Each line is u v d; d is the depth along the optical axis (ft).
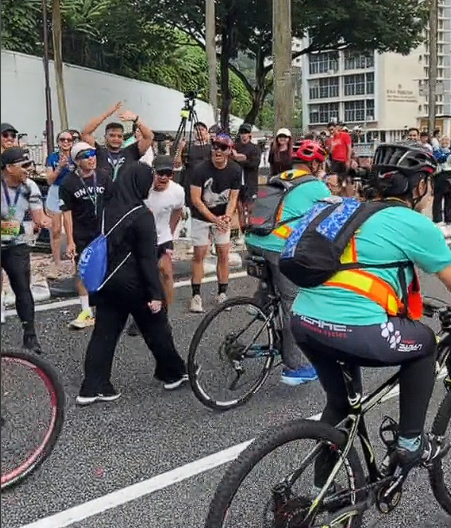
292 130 41.29
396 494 10.01
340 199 9.71
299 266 9.06
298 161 15.58
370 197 9.64
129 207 15.61
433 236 9.05
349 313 8.97
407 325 9.25
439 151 44.04
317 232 9.16
